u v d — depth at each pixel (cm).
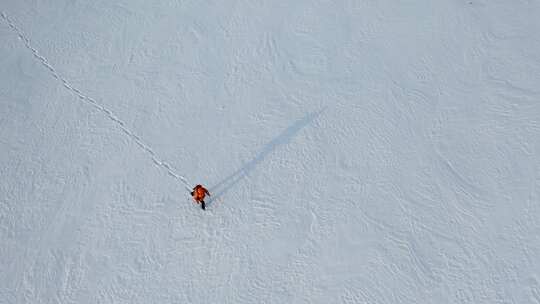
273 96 1319
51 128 1252
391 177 1162
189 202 1125
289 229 1087
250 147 1219
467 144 1215
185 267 1041
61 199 1134
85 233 1088
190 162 1193
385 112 1276
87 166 1188
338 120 1264
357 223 1094
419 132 1238
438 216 1103
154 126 1260
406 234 1077
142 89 1334
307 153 1204
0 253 1057
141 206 1123
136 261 1050
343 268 1034
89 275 1033
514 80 1324
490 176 1161
